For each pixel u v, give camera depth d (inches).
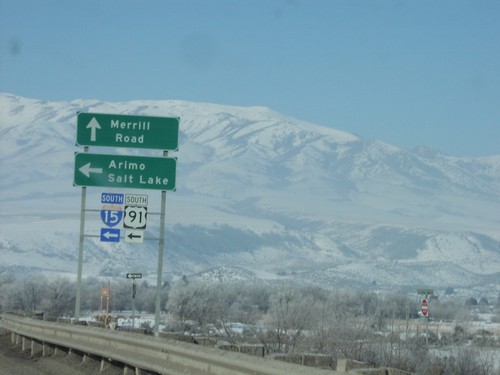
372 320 2201.0
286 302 1968.5
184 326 2513.5
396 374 597.0
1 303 4343.0
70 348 1355.8
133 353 1012.5
